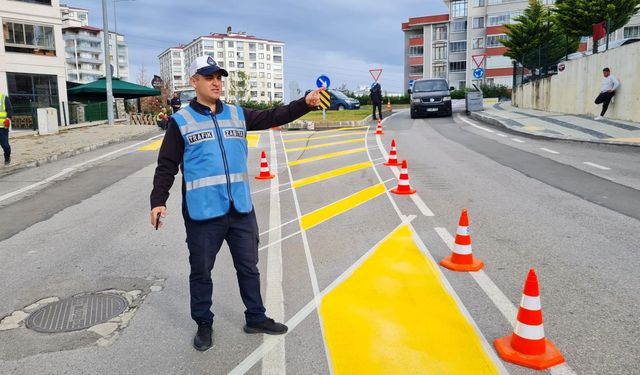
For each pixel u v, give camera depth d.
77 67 122.88
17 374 3.47
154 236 6.73
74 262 5.77
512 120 20.14
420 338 3.78
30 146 16.77
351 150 14.70
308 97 3.84
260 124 3.93
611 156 11.77
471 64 71.69
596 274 4.90
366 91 68.25
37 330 4.11
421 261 5.43
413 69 82.12
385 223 6.98
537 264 5.22
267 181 10.54
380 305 4.37
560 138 14.75
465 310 4.23
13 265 5.72
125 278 5.23
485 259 5.43
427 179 10.01
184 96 27.02
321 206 8.16
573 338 3.72
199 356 3.65
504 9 68.94
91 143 17.20
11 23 31.48
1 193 9.89
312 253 5.83
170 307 4.52
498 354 3.53
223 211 3.64
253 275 3.88
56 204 8.86
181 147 3.66
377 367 3.41
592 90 19.47
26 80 32.44
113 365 3.56
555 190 8.62
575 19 28.03
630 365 3.35
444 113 25.08
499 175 10.09
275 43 165.88
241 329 4.04
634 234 6.10
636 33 51.34
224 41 154.12
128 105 46.47
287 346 3.74
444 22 77.25
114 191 9.85
